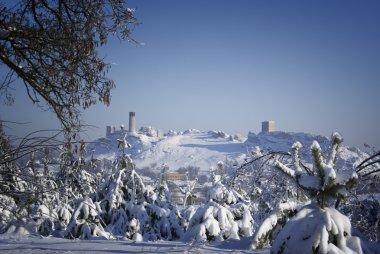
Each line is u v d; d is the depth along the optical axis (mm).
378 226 7586
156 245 7176
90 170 6332
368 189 7613
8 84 7055
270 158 8469
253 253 5391
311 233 3885
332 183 3988
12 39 7297
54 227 11398
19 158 4465
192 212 15852
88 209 10906
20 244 7516
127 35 8062
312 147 4078
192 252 5902
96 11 7809
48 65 7723
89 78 7961
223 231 9156
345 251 3771
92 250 6578
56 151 4848
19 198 4883
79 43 7594
